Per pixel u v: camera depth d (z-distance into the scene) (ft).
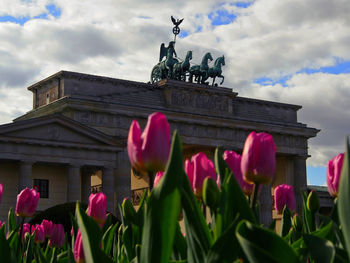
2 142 294.87
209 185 18.95
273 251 16.58
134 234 24.56
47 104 373.20
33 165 318.65
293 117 451.12
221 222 18.88
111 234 28.14
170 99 387.55
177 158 16.93
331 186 22.30
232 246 17.31
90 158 319.88
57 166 326.65
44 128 306.35
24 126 298.56
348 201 14.60
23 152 299.79
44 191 320.91
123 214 26.21
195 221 18.75
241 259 17.80
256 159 19.13
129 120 358.64
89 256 19.95
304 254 20.70
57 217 123.75
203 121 387.55
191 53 400.67
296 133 427.74
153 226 17.17
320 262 18.06
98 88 376.07
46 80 381.19
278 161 441.27
